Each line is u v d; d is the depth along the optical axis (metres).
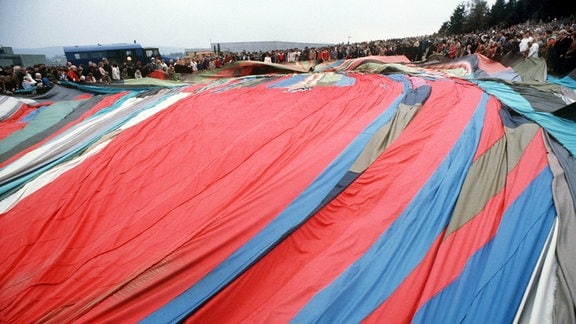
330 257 2.80
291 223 3.21
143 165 4.69
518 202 2.99
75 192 4.12
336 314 2.33
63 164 4.88
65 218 3.72
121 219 3.65
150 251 3.02
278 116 5.94
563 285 2.22
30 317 2.53
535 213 2.83
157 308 2.50
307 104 6.62
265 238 3.06
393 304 2.31
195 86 9.65
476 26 76.62
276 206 3.39
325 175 3.85
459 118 4.86
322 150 4.36
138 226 3.46
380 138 4.52
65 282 2.83
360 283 2.51
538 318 2.10
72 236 3.39
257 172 4.07
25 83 12.20
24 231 3.56
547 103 5.76
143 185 4.23
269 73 12.96
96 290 2.65
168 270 2.73
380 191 3.49
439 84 7.36
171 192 4.01
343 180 3.77
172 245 2.99
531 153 3.64
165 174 4.44
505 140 4.07
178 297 2.57
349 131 4.87
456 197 3.20
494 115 4.92
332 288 2.50
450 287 2.35
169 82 11.80
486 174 3.46
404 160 3.93
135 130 5.82
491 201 3.07
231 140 5.18
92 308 2.48
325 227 3.24
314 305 2.40
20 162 5.12
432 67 12.89
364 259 2.70
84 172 4.57
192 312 2.47
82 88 10.77
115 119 6.87
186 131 5.69
